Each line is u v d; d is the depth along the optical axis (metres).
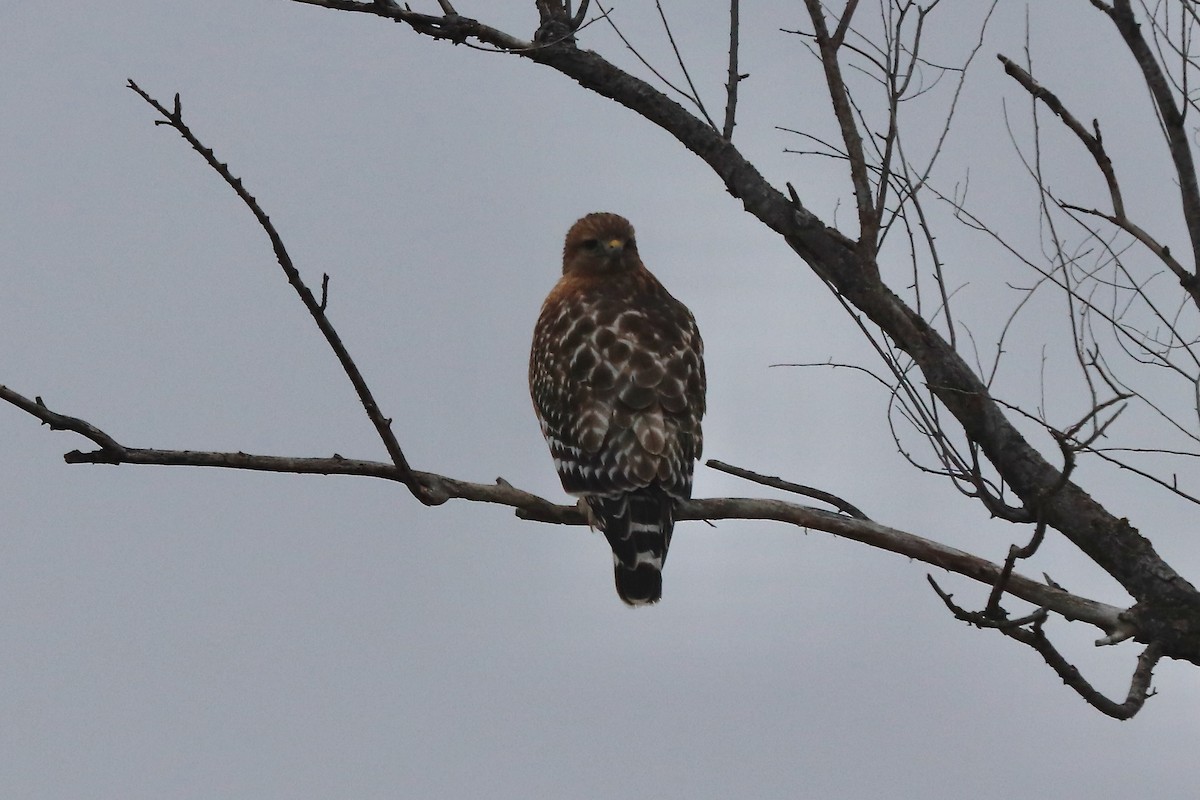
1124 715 9.01
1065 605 10.21
